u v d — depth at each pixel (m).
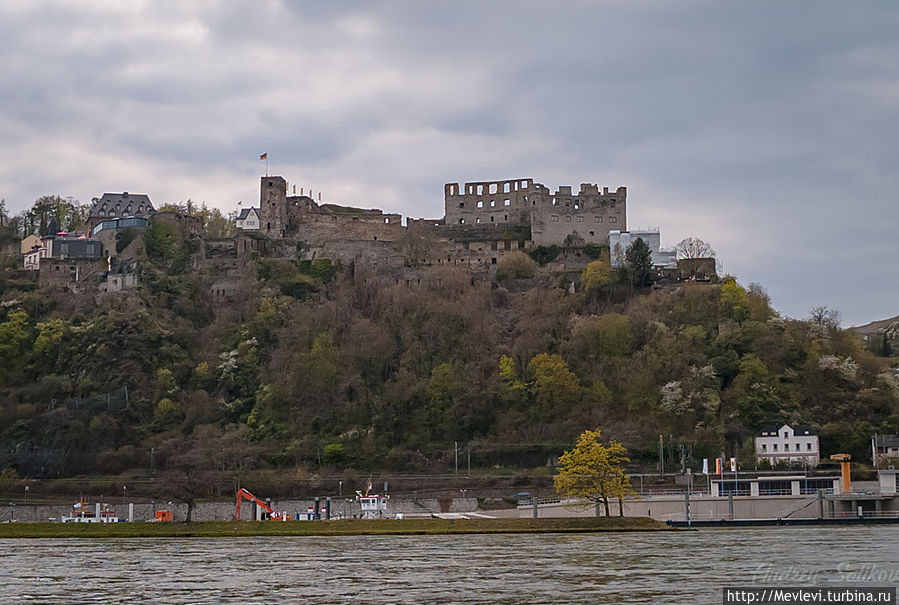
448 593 114.94
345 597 113.31
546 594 113.00
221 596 115.00
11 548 171.25
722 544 159.50
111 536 196.38
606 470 199.75
